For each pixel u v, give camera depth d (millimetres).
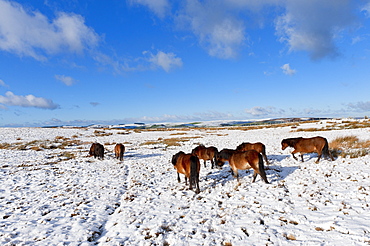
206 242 4816
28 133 39719
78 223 6355
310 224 5066
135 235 5441
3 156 20891
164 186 9828
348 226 4645
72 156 21047
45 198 8805
